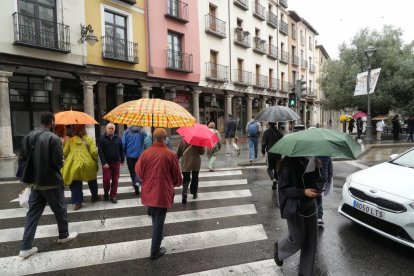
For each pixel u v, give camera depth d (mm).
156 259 4016
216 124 23938
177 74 18500
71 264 3881
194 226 5188
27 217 4137
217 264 3881
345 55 25953
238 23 25047
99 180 8883
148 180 3951
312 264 3383
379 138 21422
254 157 12742
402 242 3969
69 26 13258
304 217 3346
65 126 5820
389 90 22906
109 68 14828
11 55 11523
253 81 26406
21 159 4137
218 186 8148
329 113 53938
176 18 18125
